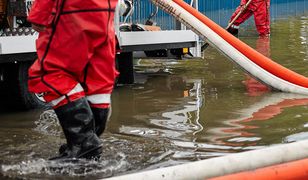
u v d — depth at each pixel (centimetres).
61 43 326
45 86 328
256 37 1195
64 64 329
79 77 337
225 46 620
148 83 663
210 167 198
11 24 580
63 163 336
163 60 876
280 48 967
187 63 836
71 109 331
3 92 518
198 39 755
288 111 491
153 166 342
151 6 902
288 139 398
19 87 507
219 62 838
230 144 387
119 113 493
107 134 418
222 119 465
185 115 484
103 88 345
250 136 408
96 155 342
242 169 200
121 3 580
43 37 331
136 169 336
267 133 415
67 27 325
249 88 619
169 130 430
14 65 505
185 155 363
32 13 328
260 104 526
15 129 444
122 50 621
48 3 326
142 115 486
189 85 644
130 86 641
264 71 598
